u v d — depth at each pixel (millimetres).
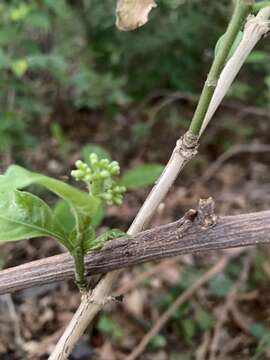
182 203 580
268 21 157
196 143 152
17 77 600
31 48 608
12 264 429
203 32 729
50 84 750
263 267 465
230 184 649
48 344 389
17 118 578
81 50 792
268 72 774
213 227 144
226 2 680
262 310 437
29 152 609
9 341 393
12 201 145
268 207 580
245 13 130
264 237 142
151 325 418
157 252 148
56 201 391
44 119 719
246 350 400
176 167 155
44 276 155
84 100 728
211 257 484
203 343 396
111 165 129
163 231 148
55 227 144
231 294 408
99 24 772
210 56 757
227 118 768
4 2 622
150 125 711
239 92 737
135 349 377
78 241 140
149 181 320
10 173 108
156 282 456
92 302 158
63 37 791
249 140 741
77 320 161
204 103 144
